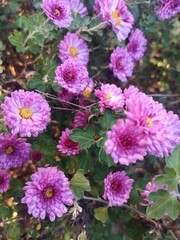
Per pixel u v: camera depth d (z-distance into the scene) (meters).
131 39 0.29
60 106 0.26
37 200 0.20
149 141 0.19
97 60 0.29
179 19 0.35
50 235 0.25
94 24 0.26
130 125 0.18
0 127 0.22
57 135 0.26
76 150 0.22
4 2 0.27
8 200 0.25
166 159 0.20
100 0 0.25
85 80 0.23
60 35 0.26
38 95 0.21
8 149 0.22
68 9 0.25
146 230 0.24
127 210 0.25
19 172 0.26
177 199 0.21
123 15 0.26
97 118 0.23
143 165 0.29
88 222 0.26
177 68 0.34
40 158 0.23
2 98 0.24
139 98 0.19
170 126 0.20
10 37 0.25
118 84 0.31
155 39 0.33
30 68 0.27
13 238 0.23
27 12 0.28
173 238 0.22
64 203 0.21
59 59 0.26
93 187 0.25
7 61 0.28
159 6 0.29
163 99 0.33
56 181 0.21
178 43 0.34
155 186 0.22
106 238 0.25
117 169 0.26
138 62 0.33
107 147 0.18
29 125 0.21
